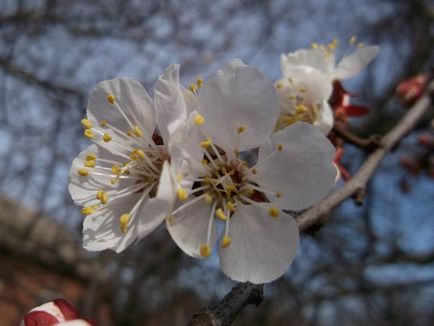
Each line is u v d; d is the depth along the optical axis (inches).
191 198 2.4
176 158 2.3
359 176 3.6
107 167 2.6
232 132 2.4
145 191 2.5
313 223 3.1
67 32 10.0
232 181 2.5
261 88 2.4
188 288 10.4
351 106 3.8
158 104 2.4
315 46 4.0
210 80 2.4
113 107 2.6
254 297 2.4
